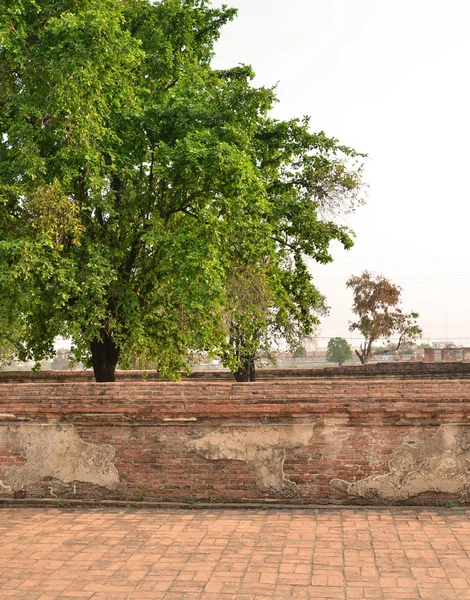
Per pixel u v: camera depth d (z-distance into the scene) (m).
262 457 8.73
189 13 16.55
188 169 13.23
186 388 8.91
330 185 18.95
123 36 12.69
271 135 18.02
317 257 18.98
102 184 13.29
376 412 8.48
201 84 15.00
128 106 14.33
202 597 5.54
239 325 18.39
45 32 11.69
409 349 70.75
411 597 5.41
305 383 8.72
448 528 7.39
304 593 5.56
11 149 12.70
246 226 14.60
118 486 8.99
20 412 9.16
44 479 9.15
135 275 15.48
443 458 8.38
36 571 6.26
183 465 8.88
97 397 9.02
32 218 12.22
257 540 7.14
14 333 17.69
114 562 6.49
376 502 8.51
